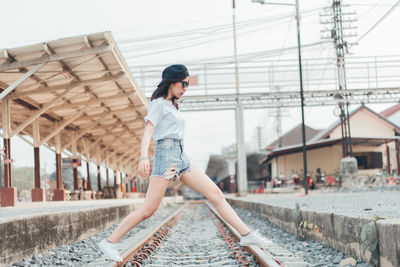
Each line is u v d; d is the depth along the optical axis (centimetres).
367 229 421
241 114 2905
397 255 370
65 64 1232
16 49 1059
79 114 1659
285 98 2838
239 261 483
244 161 2967
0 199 1287
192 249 683
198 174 404
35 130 1628
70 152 2583
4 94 1084
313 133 5697
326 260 503
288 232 838
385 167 3556
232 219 405
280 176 3734
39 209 1035
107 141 2955
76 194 2066
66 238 675
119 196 3159
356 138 3048
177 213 1777
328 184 3119
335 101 2814
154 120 379
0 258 452
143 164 362
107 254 399
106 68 1318
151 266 486
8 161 1311
